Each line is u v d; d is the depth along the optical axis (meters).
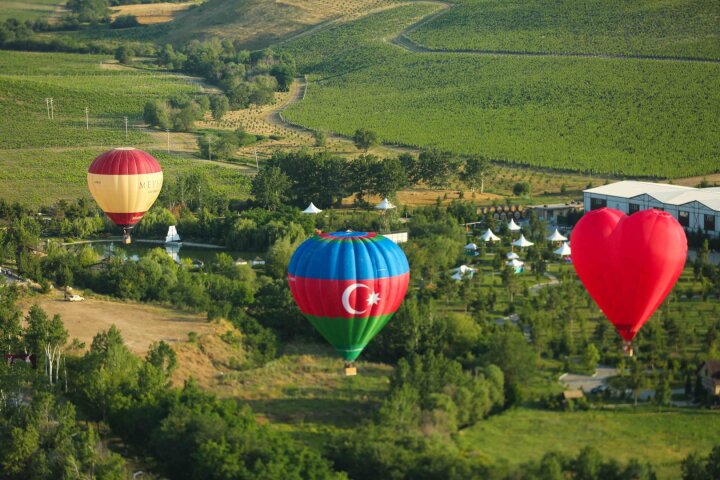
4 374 120.94
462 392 120.56
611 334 144.75
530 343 142.00
